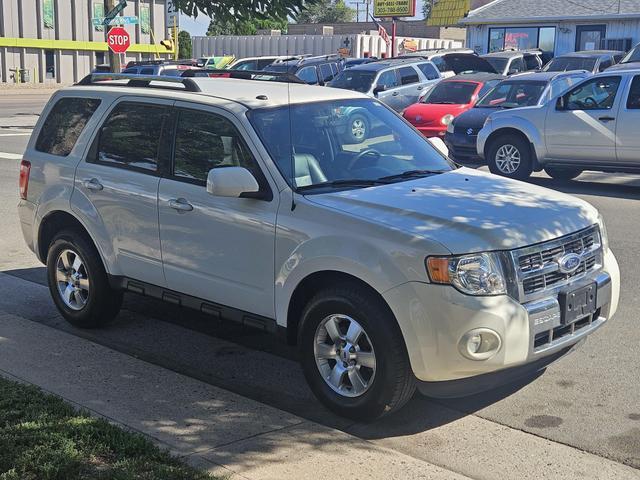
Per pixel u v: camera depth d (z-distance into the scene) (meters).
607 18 31.78
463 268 4.52
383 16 41.78
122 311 7.35
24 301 7.65
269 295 5.32
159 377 5.70
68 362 5.97
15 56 44.16
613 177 14.67
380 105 6.50
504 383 4.75
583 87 13.26
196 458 4.38
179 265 5.86
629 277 8.10
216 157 5.68
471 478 4.30
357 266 4.74
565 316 4.81
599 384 5.55
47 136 6.98
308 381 5.16
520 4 34.94
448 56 24.53
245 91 6.12
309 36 36.91
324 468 4.33
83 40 46.56
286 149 5.52
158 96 6.14
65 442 4.34
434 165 6.12
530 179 14.53
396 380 4.71
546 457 4.55
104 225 6.36
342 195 5.20
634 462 4.48
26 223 7.08
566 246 4.92
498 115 14.24
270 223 5.23
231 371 5.96
